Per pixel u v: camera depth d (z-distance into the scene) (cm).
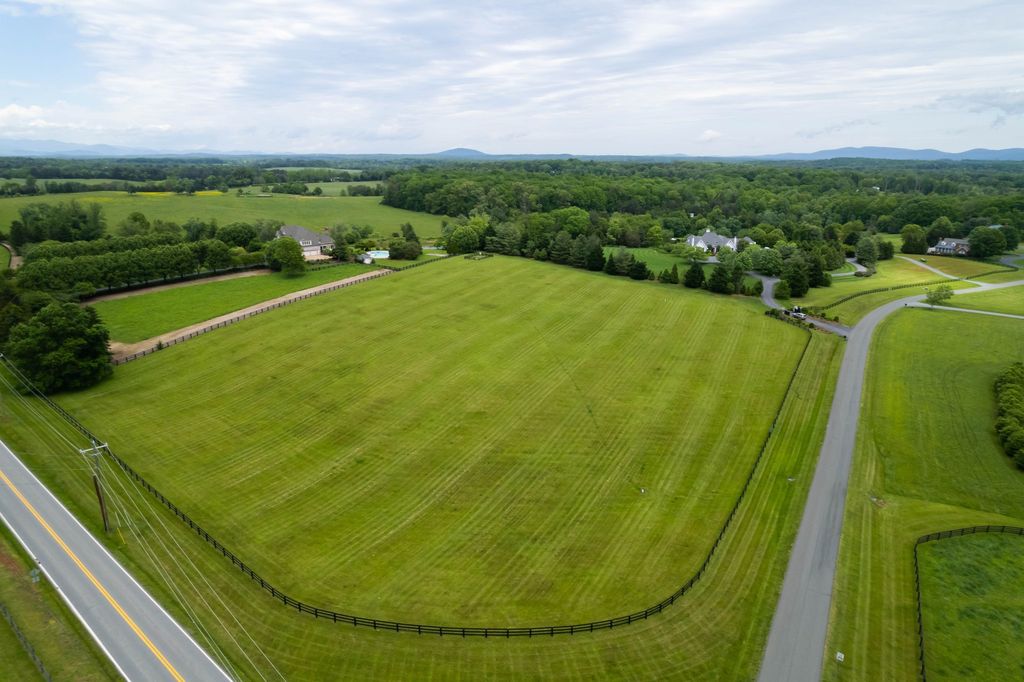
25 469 4816
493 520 4309
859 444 5378
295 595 3588
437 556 3941
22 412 5788
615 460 5078
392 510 4416
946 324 8831
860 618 3428
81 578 3634
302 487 4684
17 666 2962
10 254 12125
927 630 3356
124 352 7188
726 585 3672
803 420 5809
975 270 13112
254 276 10712
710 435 5491
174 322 8206
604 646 3234
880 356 7481
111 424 5581
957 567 3875
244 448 5212
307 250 12706
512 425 5644
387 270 11444
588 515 4366
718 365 7112
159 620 3341
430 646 3231
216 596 3556
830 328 8644
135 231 12938
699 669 3088
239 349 7294
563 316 8900
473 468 4953
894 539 4131
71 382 6181
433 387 6391
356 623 3375
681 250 13688
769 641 3256
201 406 5931
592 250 12156
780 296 10219
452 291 10025
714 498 4566
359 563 3872
